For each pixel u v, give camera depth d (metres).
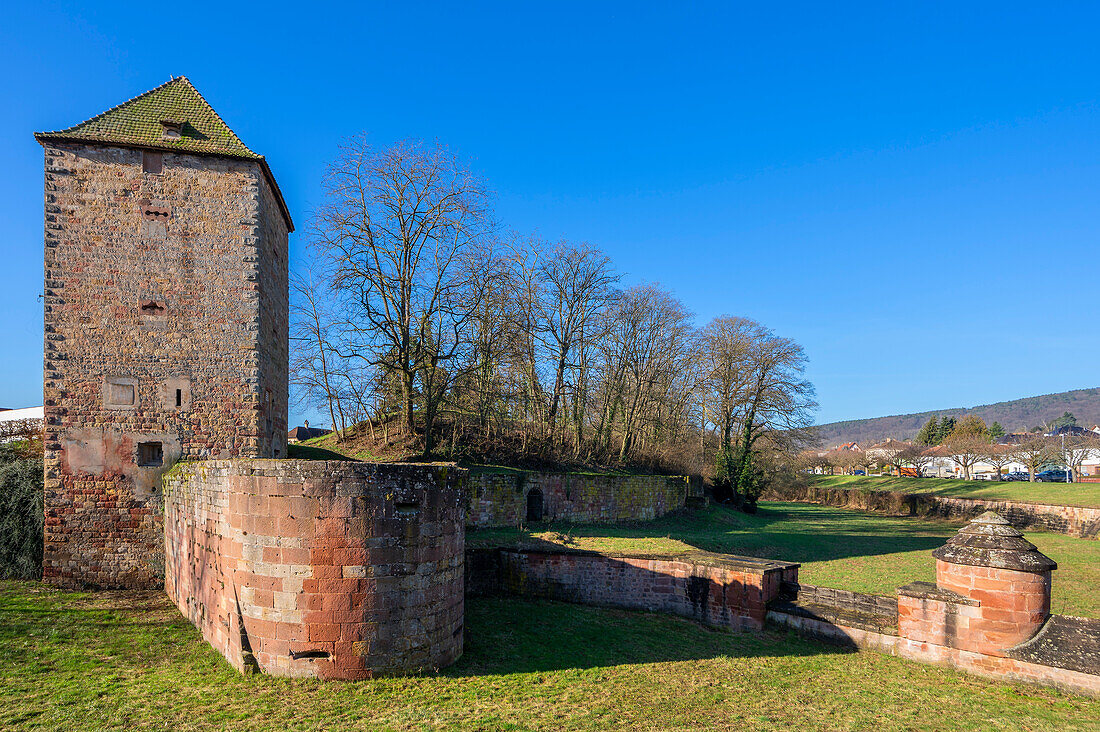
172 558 14.74
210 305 16.98
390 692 9.38
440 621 10.52
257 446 17.17
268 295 18.55
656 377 41.44
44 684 9.41
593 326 37.94
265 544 9.83
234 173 17.28
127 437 16.30
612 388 39.69
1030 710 10.01
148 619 12.96
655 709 9.62
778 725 9.22
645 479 35.53
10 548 16.06
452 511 10.89
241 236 17.23
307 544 9.66
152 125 17.17
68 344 16.11
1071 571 23.89
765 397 45.78
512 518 26.30
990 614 11.59
